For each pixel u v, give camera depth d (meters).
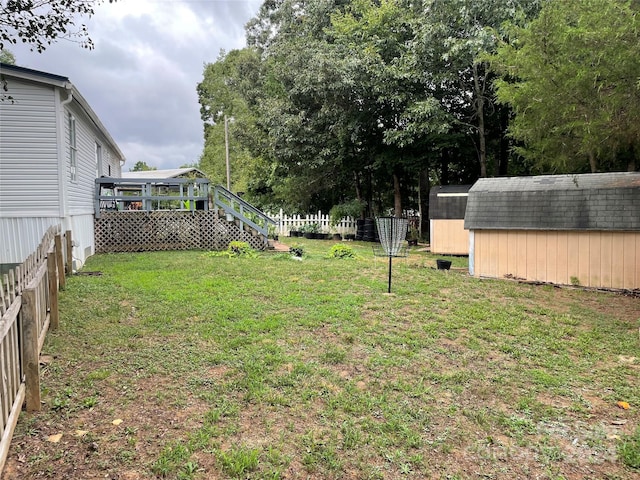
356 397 2.77
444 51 12.48
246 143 20.91
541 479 2.02
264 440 2.27
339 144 15.54
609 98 5.27
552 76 5.80
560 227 6.83
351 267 7.99
